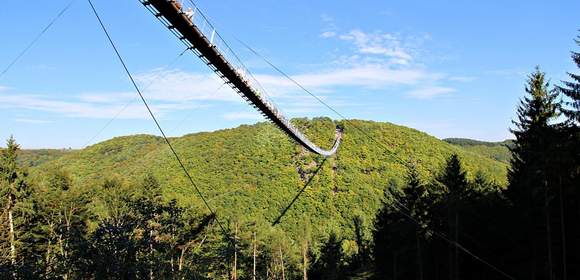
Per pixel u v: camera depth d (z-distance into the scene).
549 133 26.33
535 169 27.05
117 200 45.50
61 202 41.72
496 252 35.75
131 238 14.83
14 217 40.22
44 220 40.47
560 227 28.89
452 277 36.06
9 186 38.69
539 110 28.00
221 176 110.31
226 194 101.56
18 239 36.53
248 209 98.12
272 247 60.66
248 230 58.66
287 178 109.50
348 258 73.56
